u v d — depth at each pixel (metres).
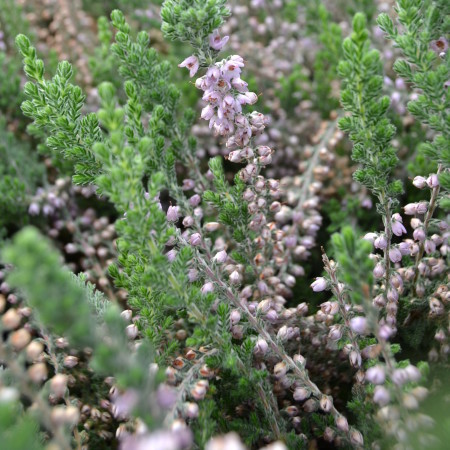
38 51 0.27
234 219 0.16
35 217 0.22
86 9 0.31
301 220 0.19
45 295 0.08
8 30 0.27
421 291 0.15
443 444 0.11
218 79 0.14
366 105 0.13
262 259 0.17
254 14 0.29
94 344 0.09
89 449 0.15
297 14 0.28
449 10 0.13
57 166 0.21
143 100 0.17
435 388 0.14
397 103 0.20
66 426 0.12
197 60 0.14
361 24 0.12
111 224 0.23
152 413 0.10
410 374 0.11
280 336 0.14
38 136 0.21
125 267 0.14
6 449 0.09
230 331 0.14
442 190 0.15
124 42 0.16
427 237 0.15
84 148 0.14
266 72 0.25
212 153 0.23
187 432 0.11
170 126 0.17
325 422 0.14
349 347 0.14
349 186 0.21
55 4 0.29
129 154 0.11
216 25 0.14
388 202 0.14
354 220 0.20
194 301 0.12
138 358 0.10
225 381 0.14
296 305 0.18
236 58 0.14
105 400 0.15
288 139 0.23
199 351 0.13
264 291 0.16
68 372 0.15
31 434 0.10
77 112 0.14
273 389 0.15
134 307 0.14
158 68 0.17
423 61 0.13
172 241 0.14
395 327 0.15
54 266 0.09
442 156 0.13
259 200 0.16
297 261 0.19
